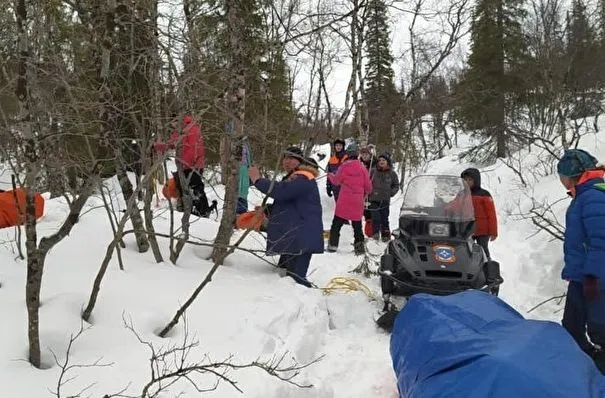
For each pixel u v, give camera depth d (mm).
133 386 3275
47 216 6941
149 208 5359
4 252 5070
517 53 23594
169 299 4594
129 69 4727
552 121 18781
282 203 6176
